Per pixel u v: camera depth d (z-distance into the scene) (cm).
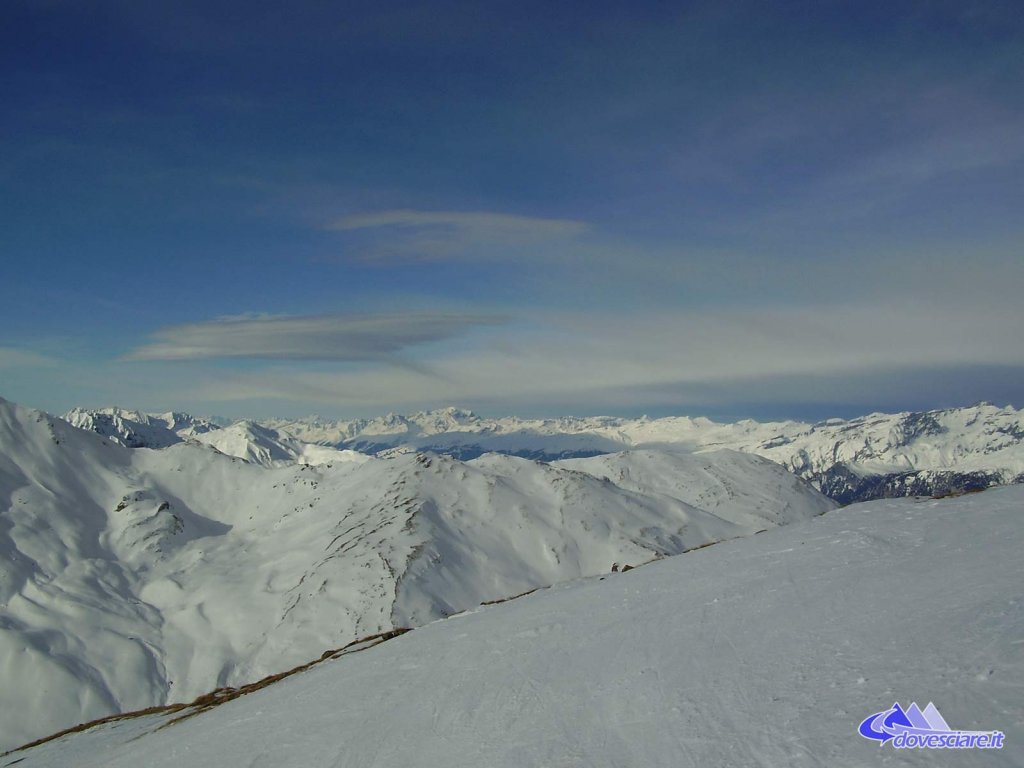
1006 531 1845
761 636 1557
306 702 2219
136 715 4225
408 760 1456
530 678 1744
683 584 2258
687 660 1540
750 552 2461
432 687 1911
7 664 11094
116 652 12094
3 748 9738
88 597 13750
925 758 915
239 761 1772
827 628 1484
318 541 15375
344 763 1538
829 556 2048
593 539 15525
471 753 1391
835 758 982
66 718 10481
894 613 1454
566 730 1369
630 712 1362
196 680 11469
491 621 2623
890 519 2333
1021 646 1125
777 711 1179
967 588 1475
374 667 2423
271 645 11688
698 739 1167
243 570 15238
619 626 1967
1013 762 853
